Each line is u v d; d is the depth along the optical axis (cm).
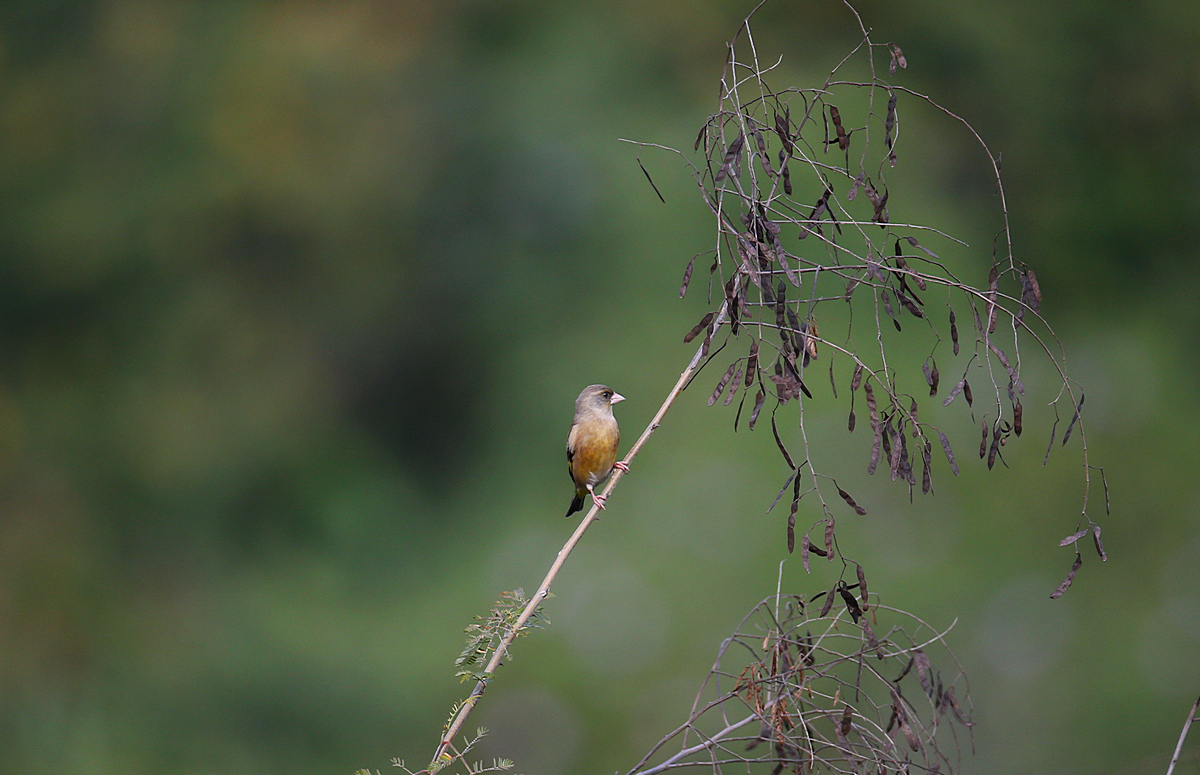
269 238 2014
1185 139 2147
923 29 2022
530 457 1750
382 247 1991
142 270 1964
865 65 1958
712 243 1758
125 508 1806
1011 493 1482
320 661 1557
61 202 1962
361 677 1528
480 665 441
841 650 514
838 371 1506
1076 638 1309
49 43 2050
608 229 1823
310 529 1862
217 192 1978
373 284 1981
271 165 1994
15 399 1866
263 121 2023
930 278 413
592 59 1975
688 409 1609
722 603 1407
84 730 1482
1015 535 1445
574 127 1916
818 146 1488
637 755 1283
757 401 407
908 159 1764
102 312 1952
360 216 1998
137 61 2042
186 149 2008
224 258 2009
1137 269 2061
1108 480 1536
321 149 2036
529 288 1859
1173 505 1505
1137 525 1488
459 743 1351
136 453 1839
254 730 1502
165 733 1499
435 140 2006
